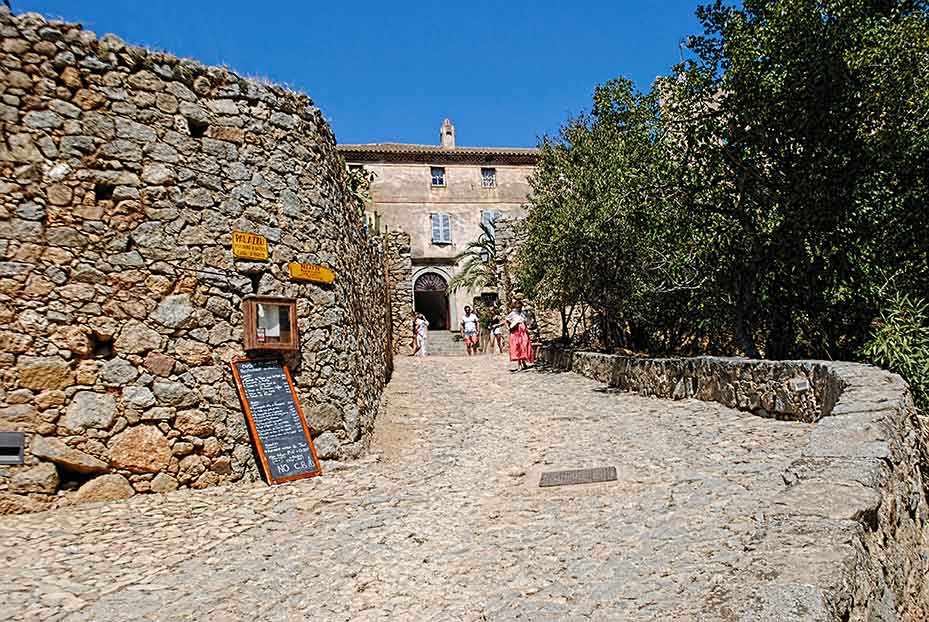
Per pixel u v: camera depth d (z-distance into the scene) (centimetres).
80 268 695
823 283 1066
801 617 326
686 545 477
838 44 948
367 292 1227
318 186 910
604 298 1630
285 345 812
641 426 955
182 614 450
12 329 654
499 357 2177
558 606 425
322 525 625
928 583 508
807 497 458
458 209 4044
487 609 441
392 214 3956
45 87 700
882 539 450
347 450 848
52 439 659
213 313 770
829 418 599
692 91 1116
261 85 861
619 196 1457
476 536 583
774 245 1085
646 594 412
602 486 683
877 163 975
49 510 646
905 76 942
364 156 3978
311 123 918
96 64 731
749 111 1041
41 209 682
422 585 491
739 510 533
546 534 566
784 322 1176
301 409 812
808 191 1018
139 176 742
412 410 1197
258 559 545
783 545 405
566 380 1540
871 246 1024
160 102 768
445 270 3972
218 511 661
